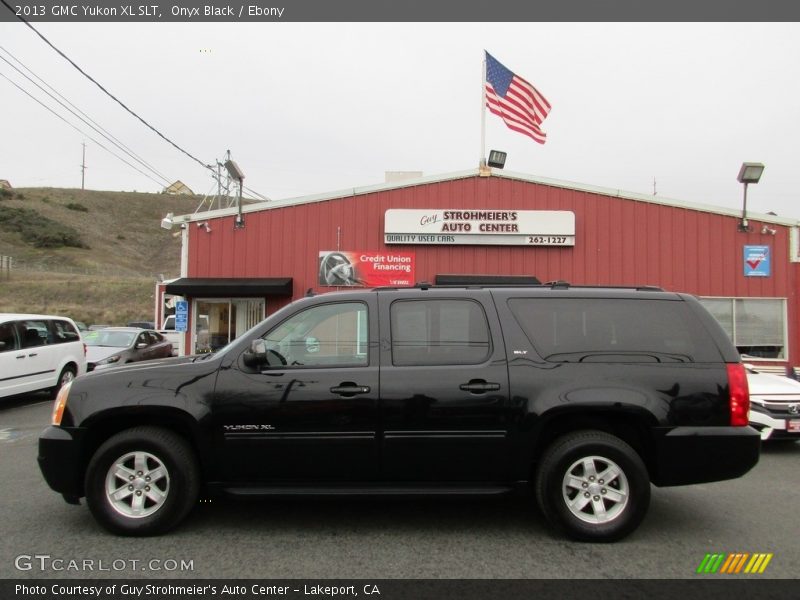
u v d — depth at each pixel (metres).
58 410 4.50
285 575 3.74
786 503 5.41
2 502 5.28
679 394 4.39
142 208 104.06
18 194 91.69
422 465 4.39
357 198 15.62
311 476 4.42
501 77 16.27
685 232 15.54
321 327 4.64
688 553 4.15
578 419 4.52
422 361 4.50
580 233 15.53
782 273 15.45
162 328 25.61
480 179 15.63
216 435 4.36
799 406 7.60
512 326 4.58
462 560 4.00
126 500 4.45
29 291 52.16
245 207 15.55
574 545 4.29
